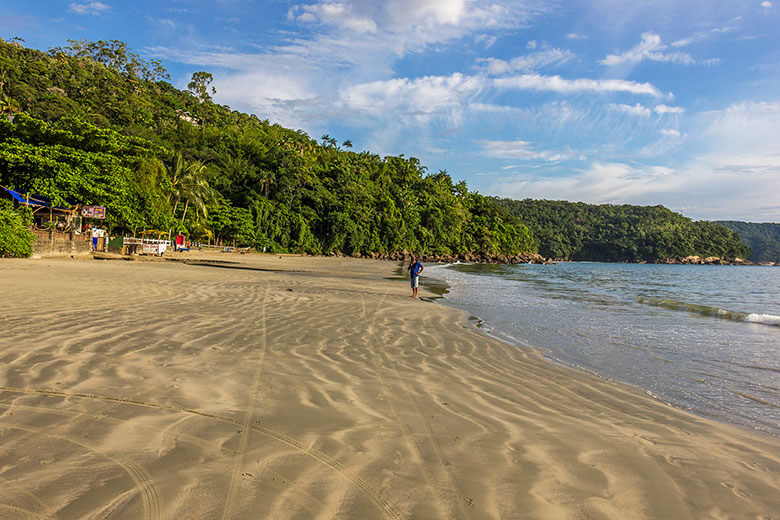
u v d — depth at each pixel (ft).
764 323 38.75
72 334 18.81
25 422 9.51
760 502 8.35
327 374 15.43
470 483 8.27
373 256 311.88
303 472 8.19
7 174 89.30
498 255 418.92
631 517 7.48
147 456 8.34
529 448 10.19
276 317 27.63
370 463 8.77
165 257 101.30
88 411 10.38
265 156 293.23
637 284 107.45
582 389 16.34
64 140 102.63
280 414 11.14
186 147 269.85
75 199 95.09
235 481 7.66
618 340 27.86
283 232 255.91
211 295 37.06
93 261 77.10
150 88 418.10
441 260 345.10
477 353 21.52
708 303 63.26
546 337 27.96
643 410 14.24
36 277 42.04
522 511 7.39
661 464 9.84
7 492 6.81
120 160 112.98
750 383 18.38
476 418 12.03
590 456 10.00
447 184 502.79
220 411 11.06
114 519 6.31
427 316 33.45
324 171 341.41
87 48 419.13
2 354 15.01
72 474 7.50
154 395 11.87
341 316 30.12
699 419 13.64
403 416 11.71
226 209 217.36
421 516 7.01
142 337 19.24
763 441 11.96
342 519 6.75
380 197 354.54
